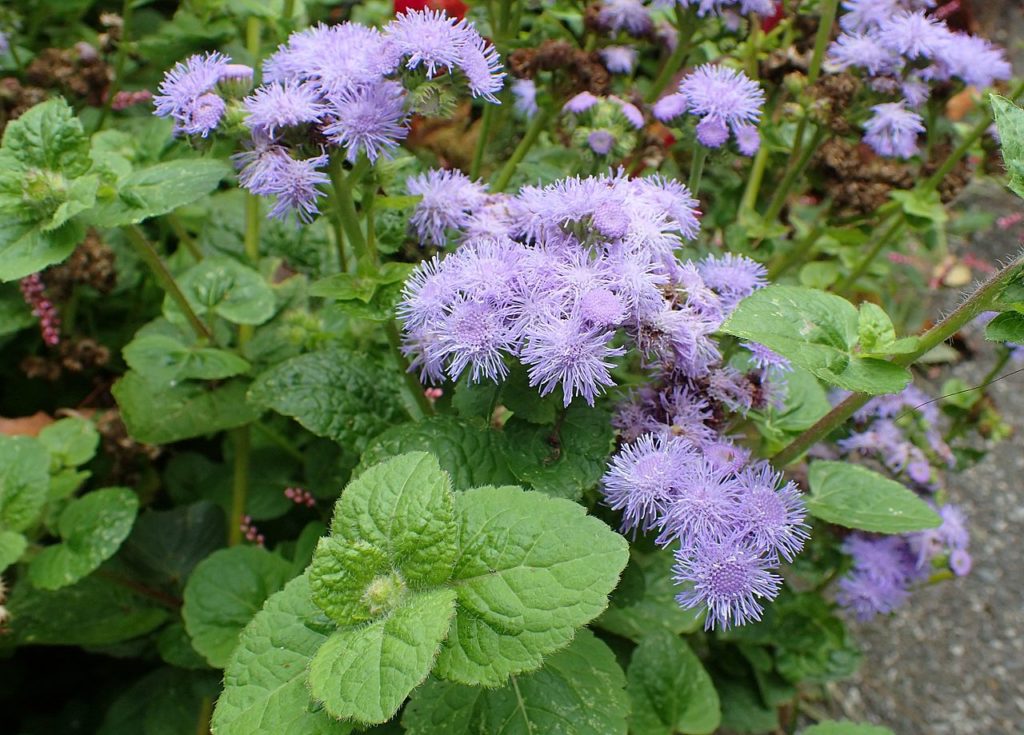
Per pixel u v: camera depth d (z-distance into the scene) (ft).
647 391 0.41
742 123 0.49
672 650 0.49
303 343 0.55
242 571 0.48
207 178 0.46
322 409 0.45
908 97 0.58
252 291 0.55
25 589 0.51
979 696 0.68
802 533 0.38
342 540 0.30
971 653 0.70
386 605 0.30
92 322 0.67
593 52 0.59
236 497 0.57
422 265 0.40
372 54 0.39
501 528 0.31
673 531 0.37
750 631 0.56
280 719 0.30
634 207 0.39
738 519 0.36
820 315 0.36
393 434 0.38
